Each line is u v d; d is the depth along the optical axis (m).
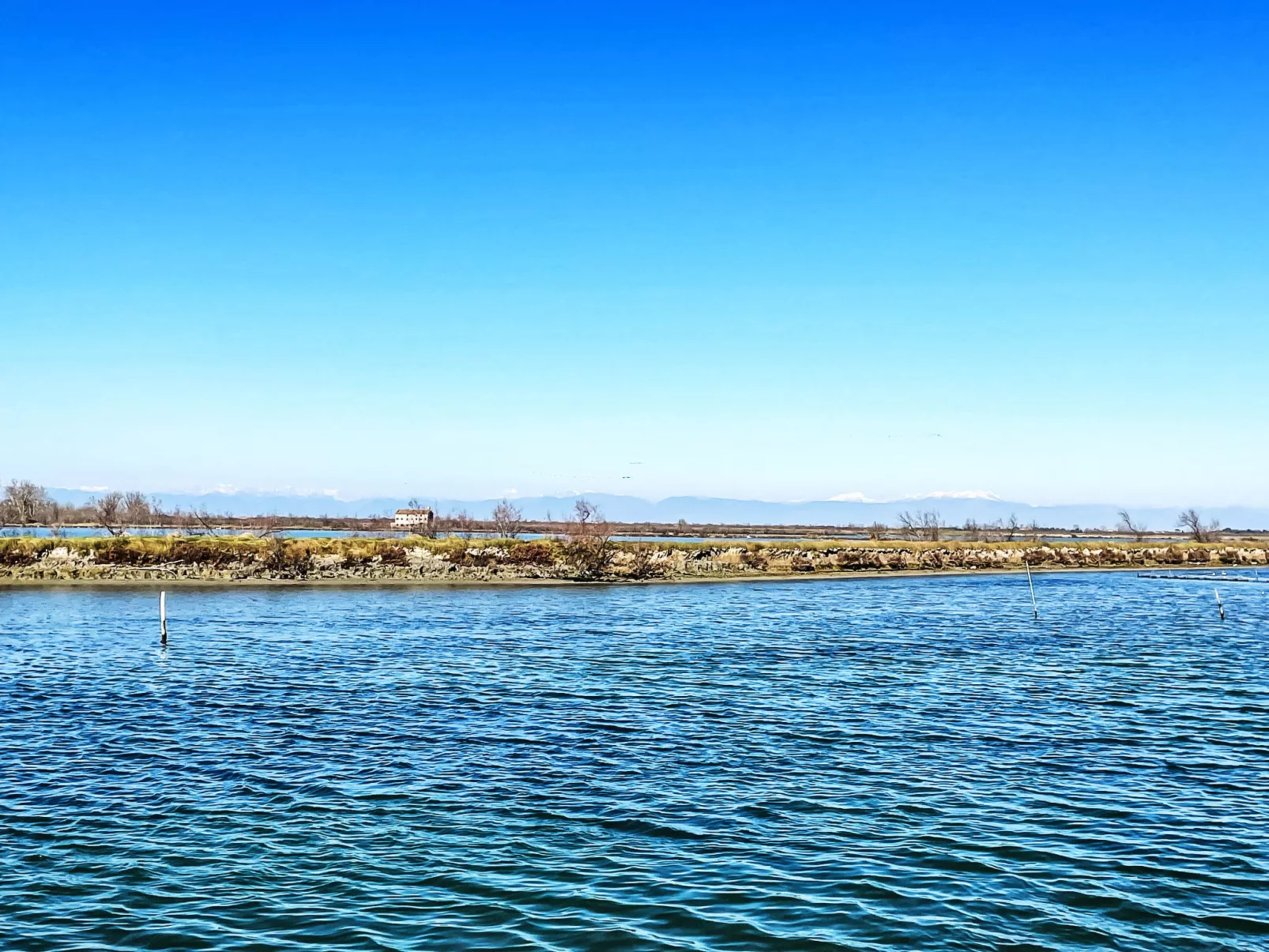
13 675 35.41
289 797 20.70
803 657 41.00
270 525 154.00
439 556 85.06
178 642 44.84
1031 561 120.00
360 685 33.91
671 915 14.96
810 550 105.31
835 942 14.09
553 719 28.50
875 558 108.00
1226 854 17.67
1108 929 14.57
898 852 17.62
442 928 14.52
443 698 31.70
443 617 56.75
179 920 14.74
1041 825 19.16
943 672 37.16
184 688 33.09
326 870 16.69
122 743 25.23
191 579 79.88
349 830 18.66
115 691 32.44
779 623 55.25
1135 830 18.92
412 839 18.22
